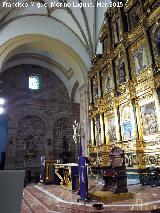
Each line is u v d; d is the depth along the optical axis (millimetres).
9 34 15398
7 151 18594
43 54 21656
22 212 5379
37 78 22594
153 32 9891
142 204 4805
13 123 19734
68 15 16562
